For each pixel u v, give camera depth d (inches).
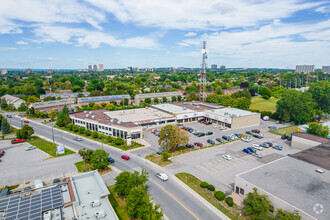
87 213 1101.1
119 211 1363.2
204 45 4549.7
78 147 2583.7
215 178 1774.1
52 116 4077.3
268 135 2987.2
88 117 3432.6
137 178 1441.9
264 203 1194.6
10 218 995.3
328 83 4549.7
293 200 1220.5
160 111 3878.0
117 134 2878.9
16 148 2576.3
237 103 4416.8
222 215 1317.7
